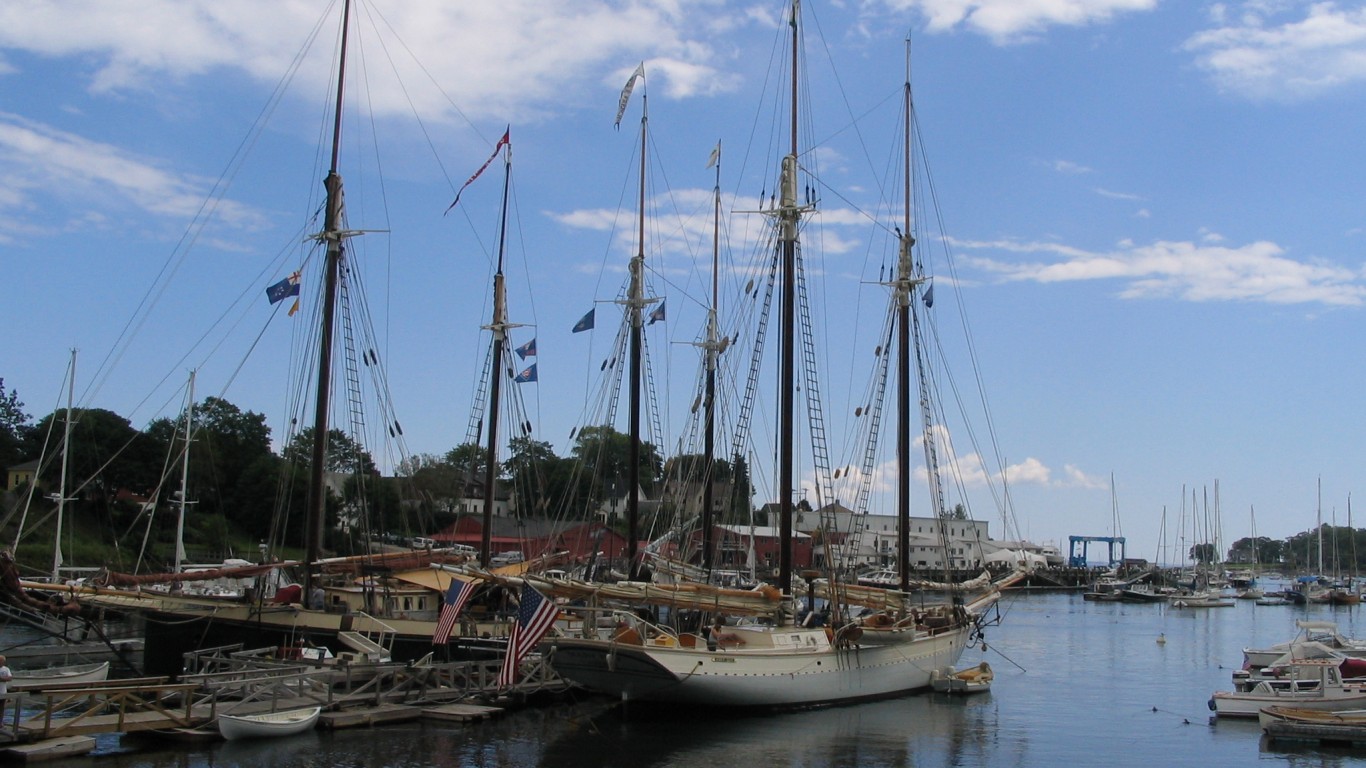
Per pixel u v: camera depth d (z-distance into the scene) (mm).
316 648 46625
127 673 52875
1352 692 47594
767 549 125438
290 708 39438
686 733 41469
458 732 40344
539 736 40219
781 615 48969
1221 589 188750
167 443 132500
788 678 45438
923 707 50688
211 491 133000
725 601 48000
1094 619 135000
